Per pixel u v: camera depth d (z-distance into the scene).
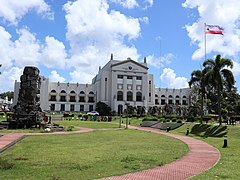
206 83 37.28
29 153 15.40
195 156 15.83
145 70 109.00
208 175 10.54
